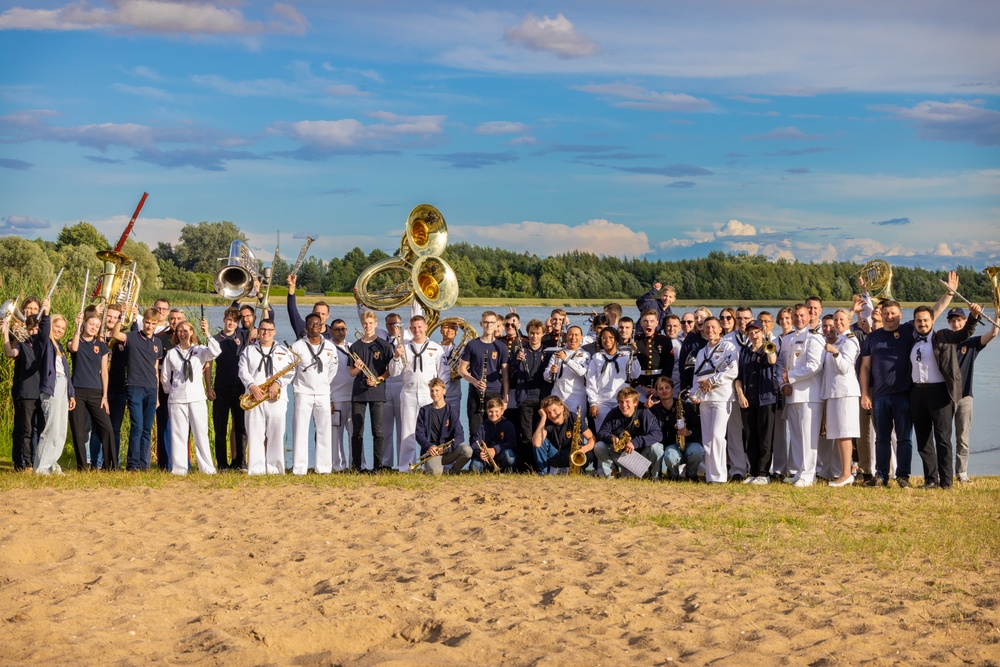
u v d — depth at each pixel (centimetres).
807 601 656
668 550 802
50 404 1197
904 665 529
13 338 1212
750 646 559
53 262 3897
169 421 1267
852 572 735
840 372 1187
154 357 1270
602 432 1240
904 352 1184
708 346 1223
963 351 1236
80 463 1253
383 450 1319
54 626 556
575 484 1134
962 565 761
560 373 1298
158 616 590
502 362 1305
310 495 1050
